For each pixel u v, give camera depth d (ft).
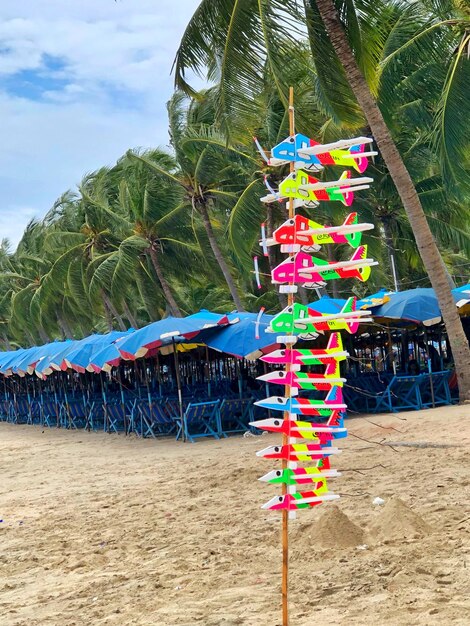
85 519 30.22
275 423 14.85
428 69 69.31
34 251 154.51
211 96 80.07
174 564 21.22
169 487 35.47
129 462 48.39
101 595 19.22
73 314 155.33
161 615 16.74
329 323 15.10
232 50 49.98
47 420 92.53
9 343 203.72
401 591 15.98
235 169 92.94
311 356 14.98
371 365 74.49
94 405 77.25
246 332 55.62
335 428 14.97
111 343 68.95
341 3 50.67
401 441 39.32
